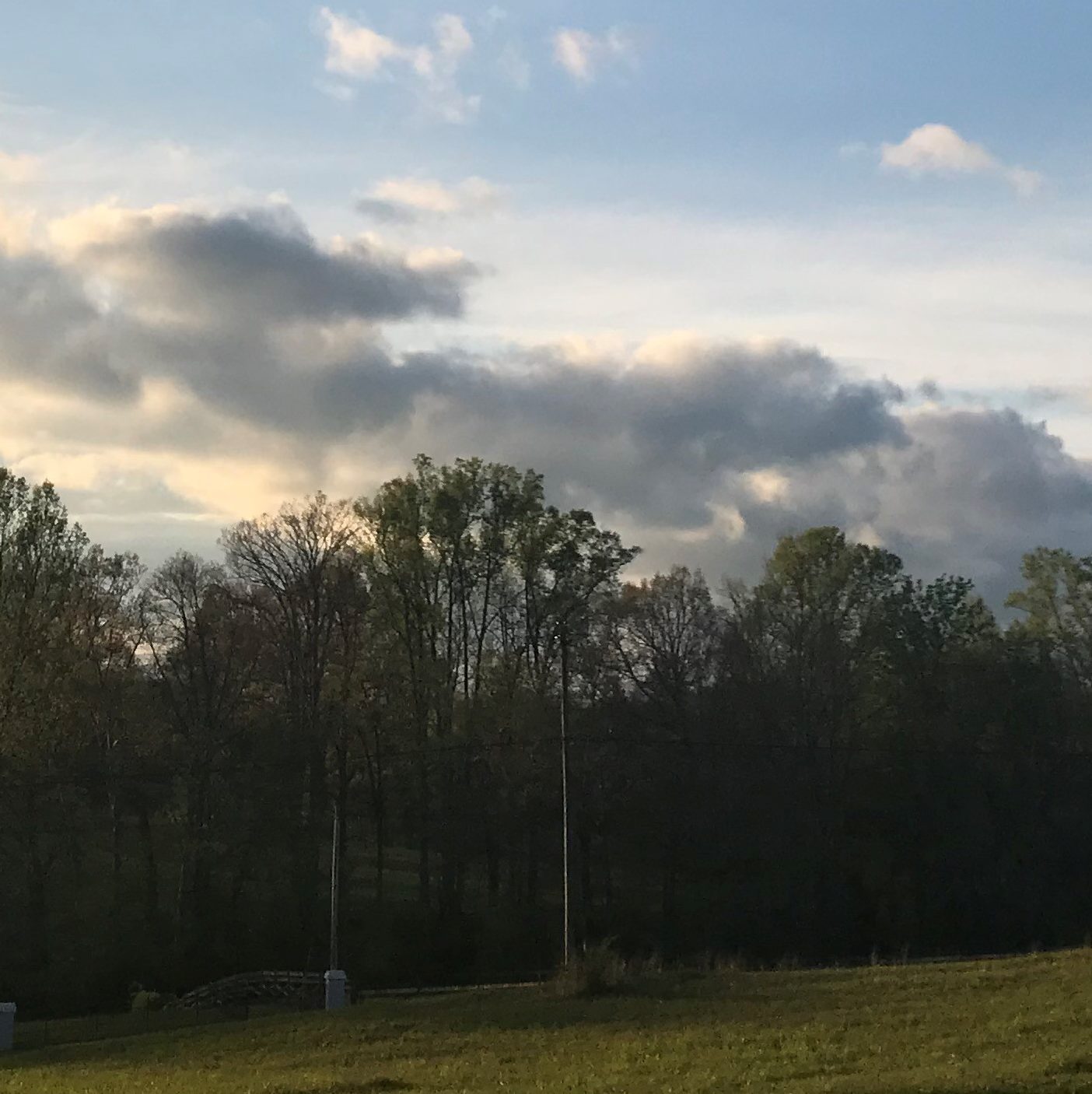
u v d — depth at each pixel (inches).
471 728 2191.2
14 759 1873.8
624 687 2374.5
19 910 2012.8
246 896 2245.3
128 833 2450.8
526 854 2374.5
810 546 2546.8
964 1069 650.8
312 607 2299.5
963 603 3127.5
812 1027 916.0
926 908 2377.0
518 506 2368.4
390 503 2310.5
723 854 2329.0
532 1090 716.0
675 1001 1184.2
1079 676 2817.4
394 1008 1305.4
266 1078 903.1
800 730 2421.3
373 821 2509.8
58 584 1932.8
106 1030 1596.9
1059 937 2357.3
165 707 2294.5
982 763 2472.9
